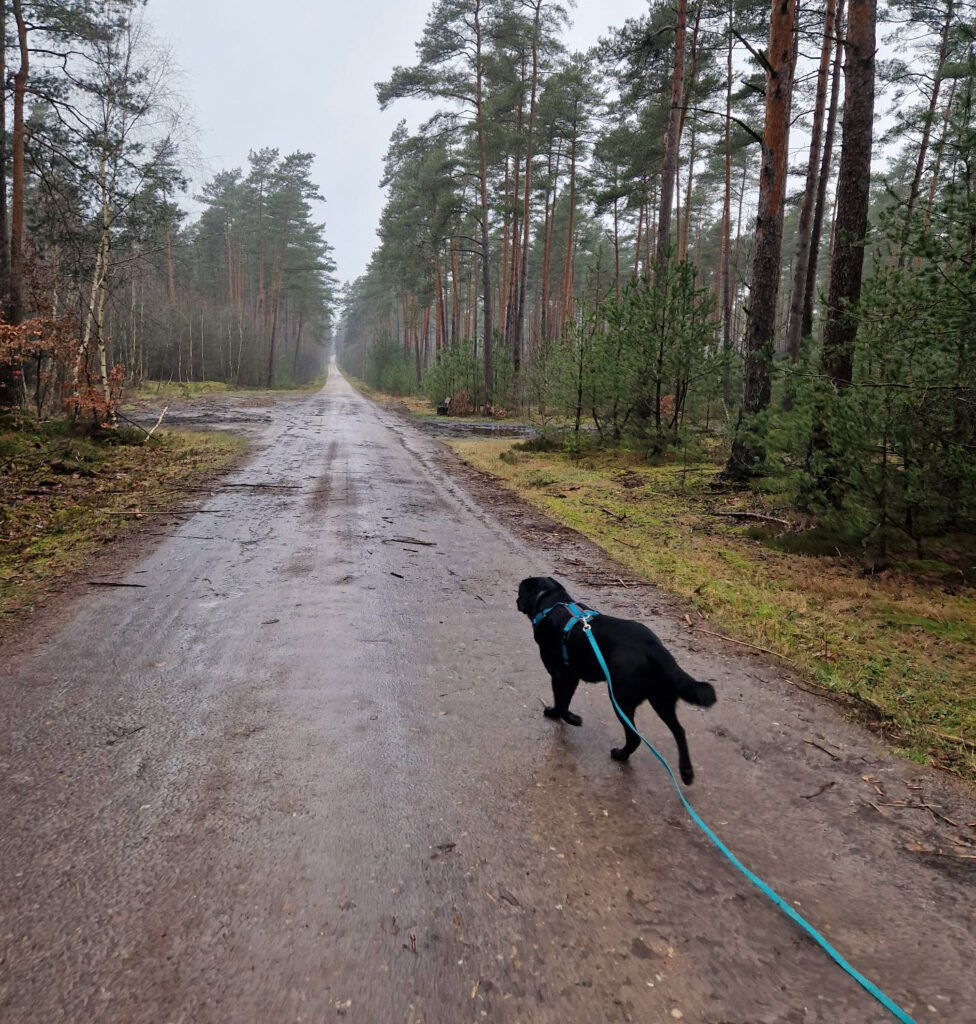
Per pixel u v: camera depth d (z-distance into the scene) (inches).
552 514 461.1
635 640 153.8
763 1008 97.2
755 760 165.6
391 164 1497.3
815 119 795.4
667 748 170.6
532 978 100.7
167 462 596.1
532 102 1290.6
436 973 100.9
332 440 853.2
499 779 154.0
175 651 217.9
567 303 1528.1
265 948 104.3
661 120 1109.7
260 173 2536.9
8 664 203.8
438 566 328.5
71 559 313.3
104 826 131.8
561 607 173.6
